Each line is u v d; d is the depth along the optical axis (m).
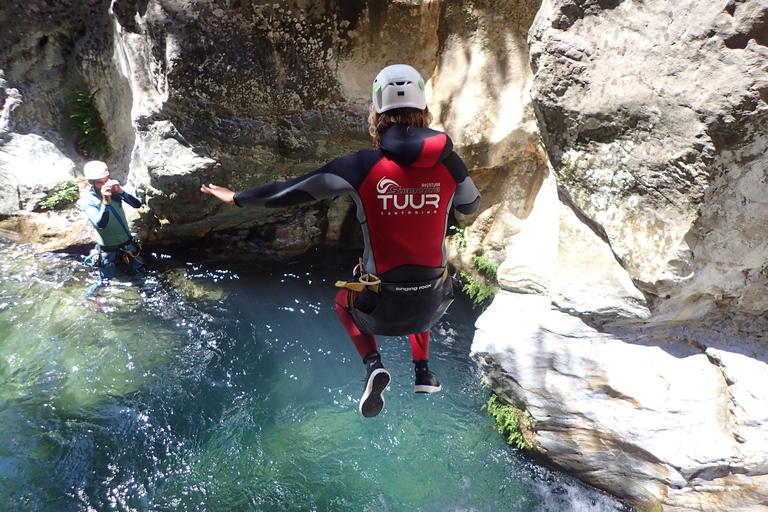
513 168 5.78
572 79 3.89
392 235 2.17
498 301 4.86
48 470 4.31
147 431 4.70
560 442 4.23
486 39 5.57
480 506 4.21
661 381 3.96
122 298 6.24
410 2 5.54
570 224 4.40
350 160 2.14
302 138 6.21
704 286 3.81
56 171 7.43
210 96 5.87
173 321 5.95
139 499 4.16
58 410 4.83
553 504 4.19
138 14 5.80
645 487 3.97
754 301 3.90
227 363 5.45
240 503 4.18
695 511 3.81
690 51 3.37
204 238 7.30
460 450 4.64
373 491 4.30
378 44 5.76
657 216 3.76
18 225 7.23
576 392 4.16
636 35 3.59
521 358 4.36
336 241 7.43
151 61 5.92
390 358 5.57
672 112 3.48
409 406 5.04
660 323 4.12
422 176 2.11
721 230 3.58
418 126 2.15
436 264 2.26
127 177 7.26
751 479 3.65
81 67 7.26
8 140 7.30
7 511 3.98
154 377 5.24
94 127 7.54
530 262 4.86
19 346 5.48
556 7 3.86
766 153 3.28
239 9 5.47
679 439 3.80
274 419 4.91
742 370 3.81
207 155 6.26
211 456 4.53
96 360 5.38
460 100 5.66
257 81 5.82
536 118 4.29
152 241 7.20
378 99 2.15
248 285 6.61
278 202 2.17
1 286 6.32
